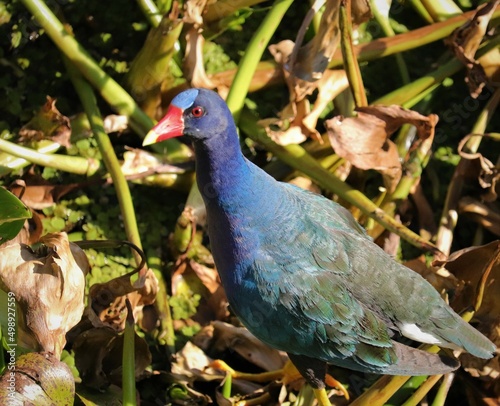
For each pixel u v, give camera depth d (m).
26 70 8.94
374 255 6.68
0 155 8.12
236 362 8.03
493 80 8.92
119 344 7.13
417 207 8.75
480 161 8.41
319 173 8.17
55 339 6.48
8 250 6.46
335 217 6.87
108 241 7.00
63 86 8.98
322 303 6.43
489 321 7.47
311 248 6.49
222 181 6.38
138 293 7.41
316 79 8.21
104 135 8.09
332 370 7.98
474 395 7.76
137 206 8.57
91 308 6.93
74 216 8.34
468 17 8.80
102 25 9.23
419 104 9.20
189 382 7.57
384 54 8.75
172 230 8.55
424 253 8.65
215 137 6.27
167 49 8.23
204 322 8.18
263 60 9.36
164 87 8.81
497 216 8.59
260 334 6.68
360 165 7.91
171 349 7.82
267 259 6.43
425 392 6.99
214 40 9.31
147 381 7.65
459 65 8.82
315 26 8.98
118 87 8.41
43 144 8.33
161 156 8.34
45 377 6.18
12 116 8.76
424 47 9.84
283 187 6.64
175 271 8.21
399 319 6.64
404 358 6.52
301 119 8.33
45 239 6.46
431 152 9.23
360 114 7.86
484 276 6.92
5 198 6.00
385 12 9.21
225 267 6.62
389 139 8.22
